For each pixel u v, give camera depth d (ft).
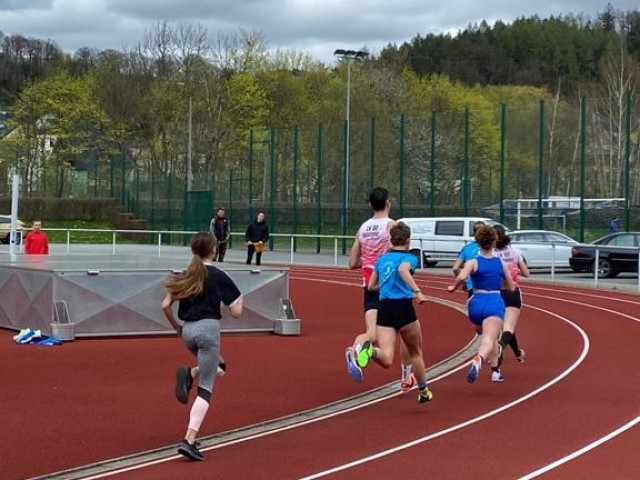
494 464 27.99
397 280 35.09
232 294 29.94
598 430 32.60
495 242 40.11
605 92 279.90
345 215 145.18
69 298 55.16
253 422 34.60
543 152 135.13
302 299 81.71
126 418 35.12
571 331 61.05
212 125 240.53
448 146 146.00
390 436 31.99
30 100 251.19
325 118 245.65
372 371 45.65
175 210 174.60
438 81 307.37
